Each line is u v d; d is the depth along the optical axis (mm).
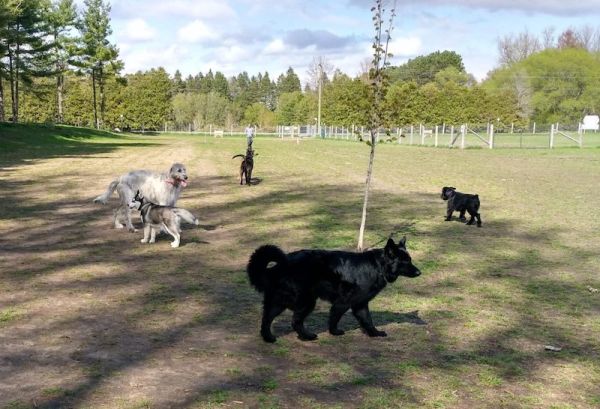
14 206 14680
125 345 5707
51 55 61156
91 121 102125
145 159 31766
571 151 45094
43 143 44000
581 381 5160
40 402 4426
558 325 6711
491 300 7645
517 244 11250
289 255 5891
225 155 36781
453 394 4785
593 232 12586
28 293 7402
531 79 93688
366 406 4492
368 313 6160
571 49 97812
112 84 102188
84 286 7785
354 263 5879
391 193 18641
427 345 5961
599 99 89375
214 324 6414
